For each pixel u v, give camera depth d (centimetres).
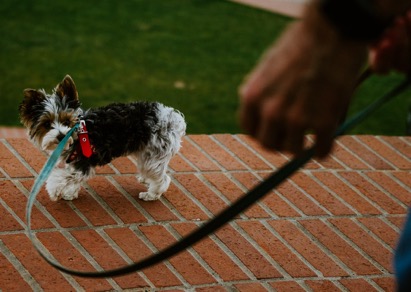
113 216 376
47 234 351
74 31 963
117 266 333
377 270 355
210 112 757
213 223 139
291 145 100
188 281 326
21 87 771
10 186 390
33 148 432
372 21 93
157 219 379
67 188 379
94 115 382
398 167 471
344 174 450
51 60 859
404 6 98
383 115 775
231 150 465
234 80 859
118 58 888
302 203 410
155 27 1016
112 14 1049
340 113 103
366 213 410
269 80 97
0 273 314
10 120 687
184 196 405
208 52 945
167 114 394
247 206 131
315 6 94
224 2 1170
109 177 418
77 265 329
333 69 95
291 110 97
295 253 361
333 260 360
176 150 396
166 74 855
